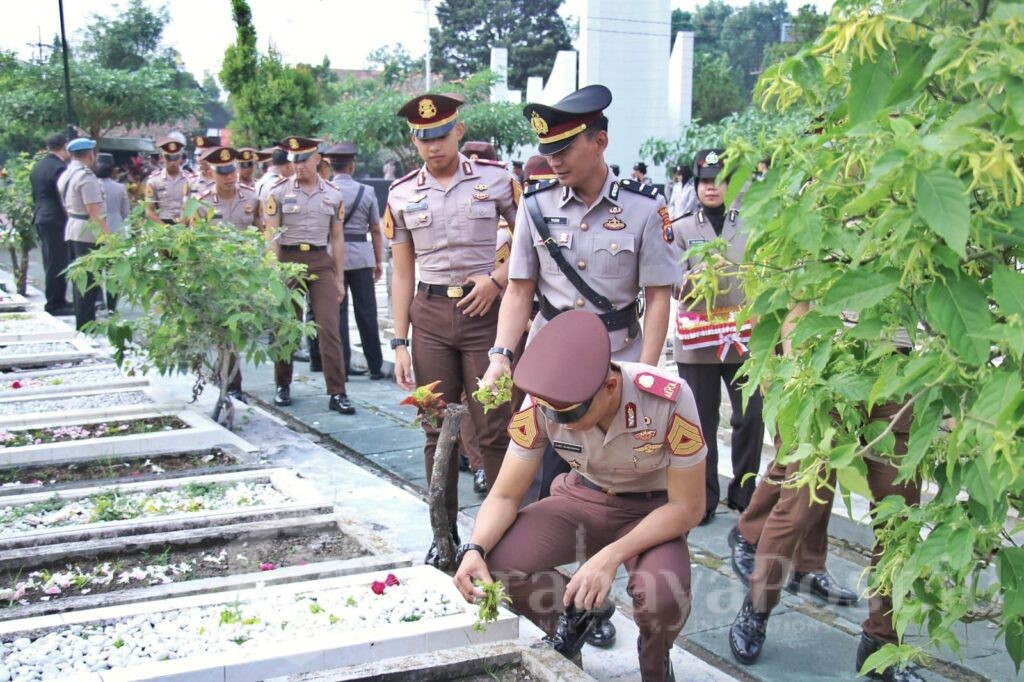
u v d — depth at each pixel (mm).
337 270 8008
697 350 5262
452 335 4844
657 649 3273
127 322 6609
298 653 3213
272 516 4797
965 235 1827
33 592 3982
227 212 9164
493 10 53500
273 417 7746
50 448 5770
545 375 3002
